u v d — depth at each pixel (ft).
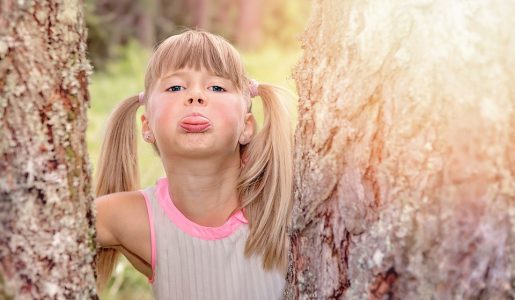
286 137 7.66
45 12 4.57
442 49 4.48
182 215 7.45
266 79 33.37
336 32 4.96
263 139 7.66
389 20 4.65
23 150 4.57
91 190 5.07
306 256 5.31
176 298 7.51
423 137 4.54
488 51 4.41
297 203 5.42
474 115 4.43
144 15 44.42
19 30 4.49
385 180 4.68
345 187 4.89
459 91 4.44
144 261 7.66
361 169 4.79
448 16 4.48
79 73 4.80
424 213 4.56
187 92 7.19
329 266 5.06
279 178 7.55
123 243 7.44
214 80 7.29
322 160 5.04
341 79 4.90
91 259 5.03
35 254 4.65
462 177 4.47
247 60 39.47
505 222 4.45
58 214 4.71
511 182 4.44
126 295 11.67
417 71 4.53
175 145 7.14
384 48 4.65
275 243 7.43
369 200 4.76
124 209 7.36
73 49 4.75
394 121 4.62
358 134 4.80
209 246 7.44
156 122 7.27
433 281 4.57
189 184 7.32
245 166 7.63
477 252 4.49
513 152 4.43
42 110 4.60
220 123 7.13
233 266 7.46
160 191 7.57
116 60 38.60
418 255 4.58
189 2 50.49
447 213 4.51
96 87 28.89
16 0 4.46
